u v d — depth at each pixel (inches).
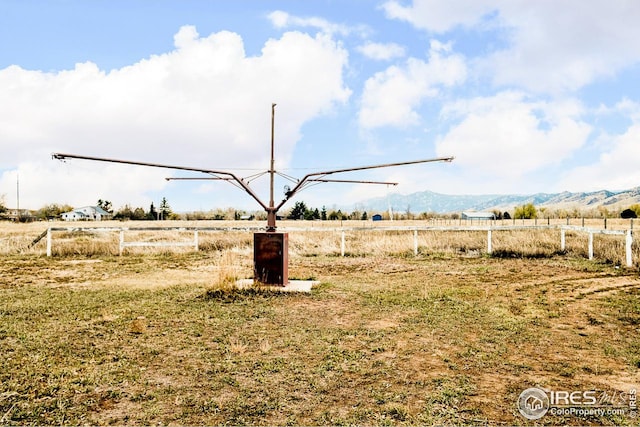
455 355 209.8
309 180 389.4
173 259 642.2
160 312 291.9
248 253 708.0
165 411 152.4
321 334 242.2
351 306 311.7
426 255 669.3
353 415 149.3
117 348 217.9
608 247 600.7
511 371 190.4
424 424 143.1
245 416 148.9
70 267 553.0
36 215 4318.4
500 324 263.6
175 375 183.9
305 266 560.4
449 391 167.8
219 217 3848.4
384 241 768.9
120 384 174.6
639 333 246.1
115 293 361.7
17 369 187.6
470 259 618.8
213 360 201.2
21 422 142.9
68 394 164.9
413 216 3796.8
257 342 228.4
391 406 155.5
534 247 652.1
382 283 419.2
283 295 346.3
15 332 243.0
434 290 372.5
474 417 148.2
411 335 241.6
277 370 189.2
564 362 201.3
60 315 284.4
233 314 286.5
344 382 177.3
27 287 401.1
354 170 374.3
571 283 408.8
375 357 206.5
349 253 698.2
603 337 239.3
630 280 417.4
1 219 3284.9
